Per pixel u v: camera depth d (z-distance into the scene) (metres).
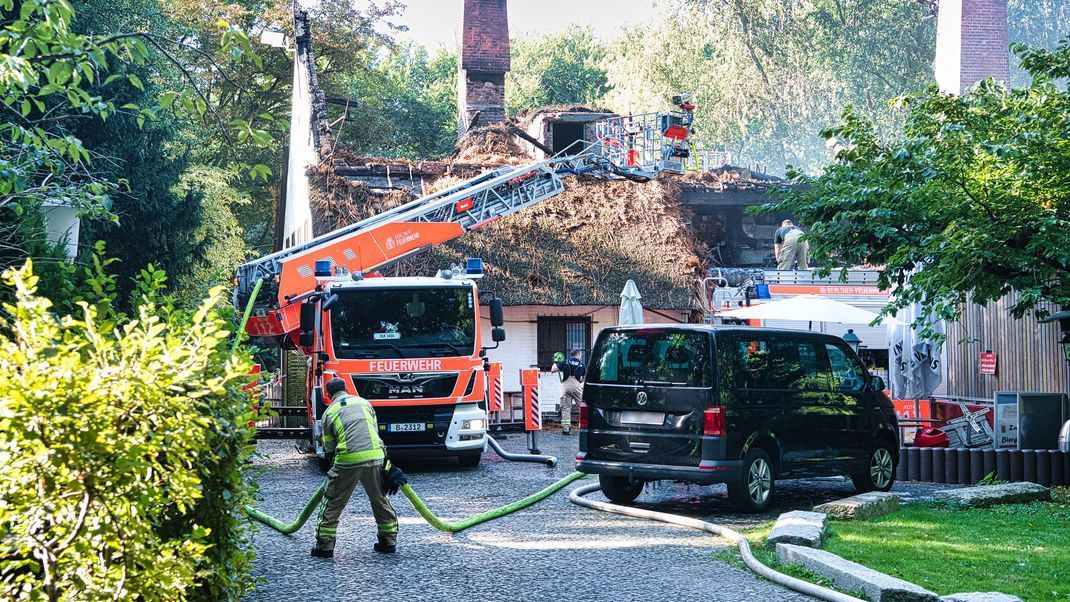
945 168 12.16
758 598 7.60
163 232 26.03
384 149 51.94
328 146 29.34
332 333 15.95
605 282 25.61
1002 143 12.52
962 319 20.52
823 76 51.81
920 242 13.08
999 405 16.77
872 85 51.12
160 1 39.34
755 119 53.06
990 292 12.52
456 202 22.19
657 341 11.88
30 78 7.60
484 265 25.28
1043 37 52.91
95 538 4.95
